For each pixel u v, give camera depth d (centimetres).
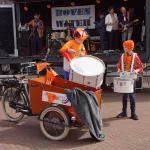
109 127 630
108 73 1073
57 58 973
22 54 1182
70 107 547
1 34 1274
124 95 685
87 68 580
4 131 619
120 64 683
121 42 1127
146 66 1005
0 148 532
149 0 889
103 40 1086
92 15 1202
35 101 583
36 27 1177
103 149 518
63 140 562
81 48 672
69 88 581
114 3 1186
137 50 934
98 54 940
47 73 607
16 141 563
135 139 562
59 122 554
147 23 898
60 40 1085
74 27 1209
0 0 1365
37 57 993
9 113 682
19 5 1230
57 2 1231
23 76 669
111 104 828
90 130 534
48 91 564
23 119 698
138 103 827
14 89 655
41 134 597
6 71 1036
